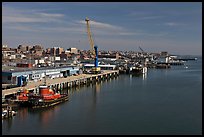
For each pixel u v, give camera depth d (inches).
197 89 4953.3
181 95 4266.7
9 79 4338.1
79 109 3191.4
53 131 2364.7
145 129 2468.0
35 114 2901.1
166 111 3137.3
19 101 3169.3
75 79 5413.4
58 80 5118.1
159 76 7829.7
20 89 3767.2
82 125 2554.1
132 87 5275.6
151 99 3902.6
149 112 3090.6
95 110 3154.5
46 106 3225.9
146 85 5600.4
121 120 2738.7
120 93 4468.5
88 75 6373.0
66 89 4921.3
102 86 5447.8
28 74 4773.6
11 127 2453.2
